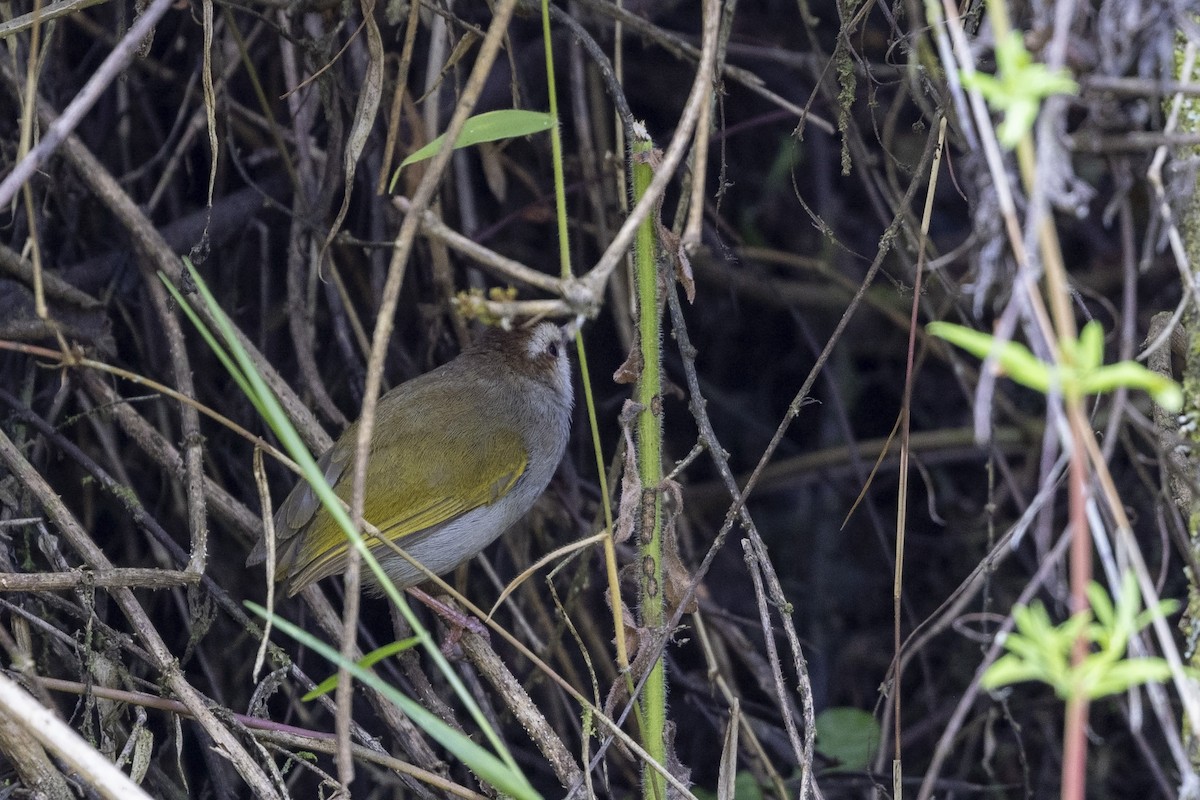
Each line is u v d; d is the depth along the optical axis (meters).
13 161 10.16
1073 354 3.70
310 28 9.95
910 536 13.18
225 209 11.13
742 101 13.28
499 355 9.97
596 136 11.23
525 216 11.32
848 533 13.48
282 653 8.16
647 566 6.97
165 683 7.62
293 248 10.42
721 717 10.08
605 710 6.97
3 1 9.39
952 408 13.88
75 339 9.71
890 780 9.48
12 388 9.95
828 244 13.09
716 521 13.56
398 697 5.39
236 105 11.12
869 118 11.77
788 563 13.45
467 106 5.17
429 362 10.95
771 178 12.67
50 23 8.82
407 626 9.41
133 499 8.82
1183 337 6.41
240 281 11.60
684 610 7.02
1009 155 5.20
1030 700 11.66
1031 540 12.03
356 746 7.50
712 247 13.20
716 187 13.05
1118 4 5.07
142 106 11.46
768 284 12.56
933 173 6.95
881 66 10.30
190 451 8.77
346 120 10.47
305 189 10.43
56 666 8.81
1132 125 5.41
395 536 9.12
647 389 6.93
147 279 9.73
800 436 14.22
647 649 6.90
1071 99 5.14
